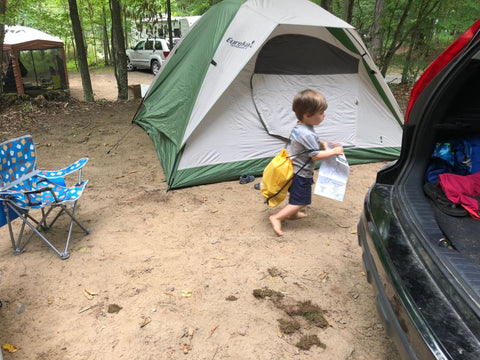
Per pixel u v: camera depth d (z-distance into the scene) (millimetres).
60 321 2480
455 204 2143
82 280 2895
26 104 9102
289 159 3320
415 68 10586
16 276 2943
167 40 17891
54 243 3424
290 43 4738
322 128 5156
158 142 5797
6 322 2475
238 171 4820
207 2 13094
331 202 4211
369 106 5320
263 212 3979
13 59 14414
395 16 8938
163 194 4445
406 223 2016
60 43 15641
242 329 2395
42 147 6246
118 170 5230
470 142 2402
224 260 3133
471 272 1614
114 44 10688
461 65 2031
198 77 4770
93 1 19547
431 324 1419
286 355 2197
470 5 7859
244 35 4602
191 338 2326
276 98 4844
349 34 4727
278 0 5031
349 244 3371
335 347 2250
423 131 2338
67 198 3225
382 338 2320
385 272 1776
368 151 5379
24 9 11414
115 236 3525
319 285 2816
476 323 1370
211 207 4102
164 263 3102
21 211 3195
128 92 11297
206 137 4648
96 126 7477
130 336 2350
